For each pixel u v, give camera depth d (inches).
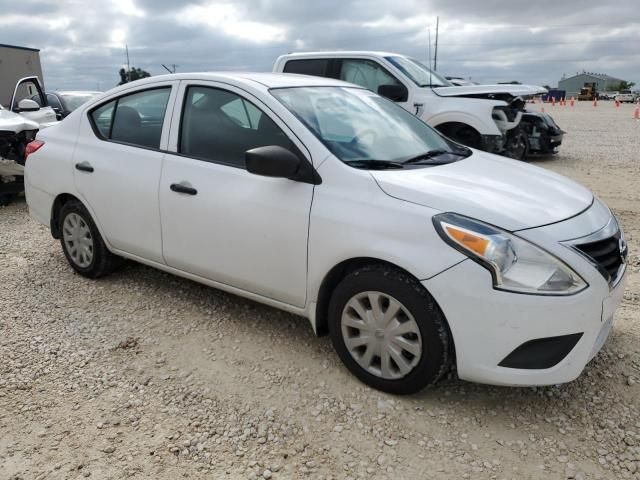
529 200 115.9
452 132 335.0
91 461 101.2
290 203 125.5
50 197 183.9
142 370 131.0
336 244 117.8
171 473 98.6
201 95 148.3
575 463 100.7
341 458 102.4
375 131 142.5
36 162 186.7
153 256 158.6
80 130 176.9
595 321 105.7
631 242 221.5
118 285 179.9
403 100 327.0
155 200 151.4
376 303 116.5
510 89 350.6
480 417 113.3
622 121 909.2
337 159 123.6
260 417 113.7
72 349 140.1
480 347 105.3
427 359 110.9
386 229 112.0
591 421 111.7
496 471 99.0
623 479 96.8
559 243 105.2
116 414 114.5
